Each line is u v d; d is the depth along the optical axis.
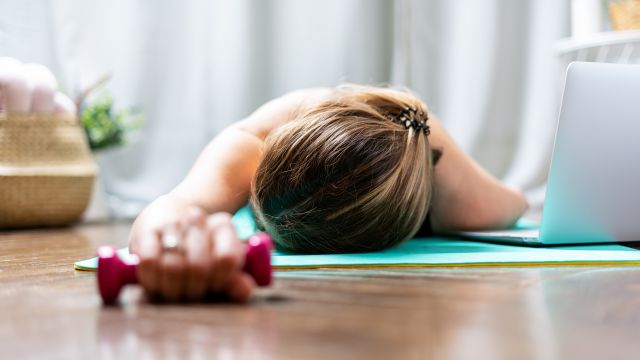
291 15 2.73
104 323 0.60
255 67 2.74
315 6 2.71
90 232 1.91
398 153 0.94
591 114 0.99
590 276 0.85
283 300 0.68
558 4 2.57
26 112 2.02
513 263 0.95
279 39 2.74
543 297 0.70
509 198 1.42
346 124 0.93
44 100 2.05
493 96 2.66
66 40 2.61
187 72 2.72
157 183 2.72
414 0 2.67
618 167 1.03
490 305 0.66
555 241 1.08
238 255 0.65
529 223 1.64
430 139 1.27
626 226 1.08
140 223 0.92
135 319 0.61
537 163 2.62
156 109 2.71
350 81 2.69
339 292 0.73
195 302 0.68
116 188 2.70
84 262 1.02
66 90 2.62
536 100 2.62
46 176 2.02
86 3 2.63
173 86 2.72
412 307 0.64
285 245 1.01
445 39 2.68
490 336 0.53
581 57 1.89
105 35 2.66
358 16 2.68
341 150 0.91
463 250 1.10
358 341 0.51
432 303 0.67
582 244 1.14
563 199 1.04
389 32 2.70
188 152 2.74
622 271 0.89
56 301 0.71
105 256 0.68
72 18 2.61
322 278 0.84
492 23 2.64
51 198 2.04
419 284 0.79
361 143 0.91
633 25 1.78
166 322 0.59
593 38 1.81
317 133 0.92
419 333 0.54
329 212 0.93
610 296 0.70
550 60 2.58
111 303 0.69
